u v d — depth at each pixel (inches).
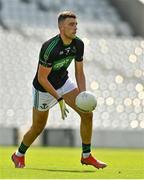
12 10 2058.3
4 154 1120.2
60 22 625.0
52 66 640.4
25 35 1905.8
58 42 626.5
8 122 1738.4
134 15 2094.0
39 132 691.4
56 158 1053.8
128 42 1955.0
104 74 1892.2
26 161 946.7
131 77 1903.3
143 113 1841.8
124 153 1295.5
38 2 2121.1
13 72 1814.7
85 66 1902.1
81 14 2142.0
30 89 1793.8
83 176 562.3
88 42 1948.8
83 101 629.9
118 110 1836.9
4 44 1847.9
